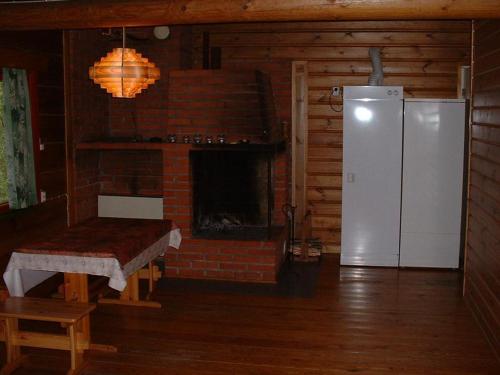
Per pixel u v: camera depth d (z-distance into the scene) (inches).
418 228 236.1
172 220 209.5
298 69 255.4
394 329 172.4
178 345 159.8
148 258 175.8
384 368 146.3
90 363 149.1
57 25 163.2
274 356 153.0
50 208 209.2
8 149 178.7
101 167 254.8
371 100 232.5
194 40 262.1
